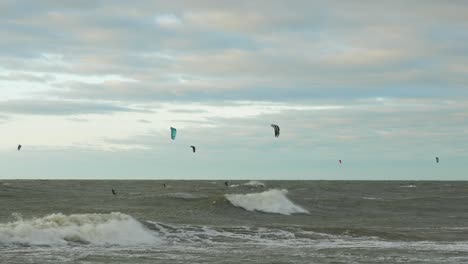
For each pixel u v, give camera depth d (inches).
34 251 952.3
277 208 1929.1
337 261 925.2
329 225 1574.8
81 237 1079.0
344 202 2251.5
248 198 1937.7
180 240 1144.8
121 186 4003.4
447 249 1080.2
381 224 1626.5
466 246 1131.9
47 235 1055.0
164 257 936.3
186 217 1612.9
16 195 2193.7
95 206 1803.6
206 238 1178.0
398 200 2395.4
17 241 1013.2
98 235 1103.0
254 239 1189.1
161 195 2244.1
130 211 1685.5
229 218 1683.1
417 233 1352.1
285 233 1274.6
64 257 906.7
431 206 2231.8
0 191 2332.7
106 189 3272.6
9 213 1512.1
